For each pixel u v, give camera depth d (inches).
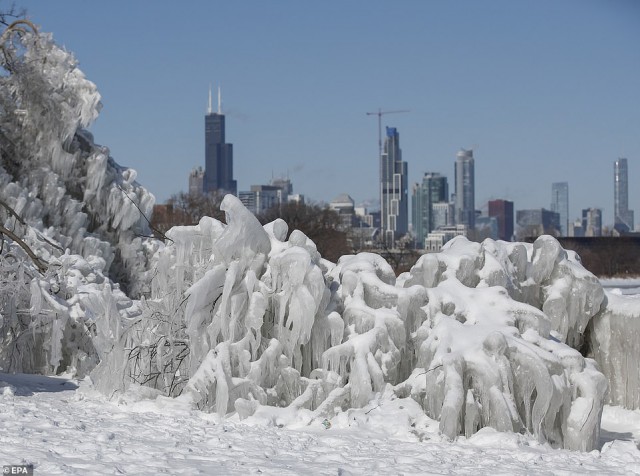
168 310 629.6
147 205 1178.0
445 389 520.1
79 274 885.2
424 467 430.9
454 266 607.5
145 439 476.4
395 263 3882.9
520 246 642.8
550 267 634.2
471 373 527.2
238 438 492.1
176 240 630.5
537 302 639.8
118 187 1150.3
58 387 716.7
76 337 819.4
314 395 569.3
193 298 592.7
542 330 576.1
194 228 635.5
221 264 608.7
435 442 504.7
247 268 608.4
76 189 1144.2
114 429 502.0
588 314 629.6
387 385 564.7
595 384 530.6
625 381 625.0
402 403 549.6
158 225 2465.6
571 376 535.2
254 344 589.3
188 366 619.8
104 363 632.4
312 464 429.4
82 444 447.5
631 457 471.2
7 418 516.4
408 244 5457.7
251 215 608.1
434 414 534.9
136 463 410.0
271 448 466.6
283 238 637.3
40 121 1122.7
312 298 581.0
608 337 633.6
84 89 1139.9
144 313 632.4
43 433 474.0
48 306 808.9
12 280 775.1
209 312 606.2
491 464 442.6
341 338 584.7
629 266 4315.9
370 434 518.6
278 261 597.6
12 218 1007.0
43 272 776.9
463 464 442.0
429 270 609.0
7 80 1130.7
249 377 576.7
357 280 605.3
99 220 1148.5
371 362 565.3
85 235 1117.1
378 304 596.7
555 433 535.5
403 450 476.4
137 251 1147.9
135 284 1136.2
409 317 590.9
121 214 1141.1
